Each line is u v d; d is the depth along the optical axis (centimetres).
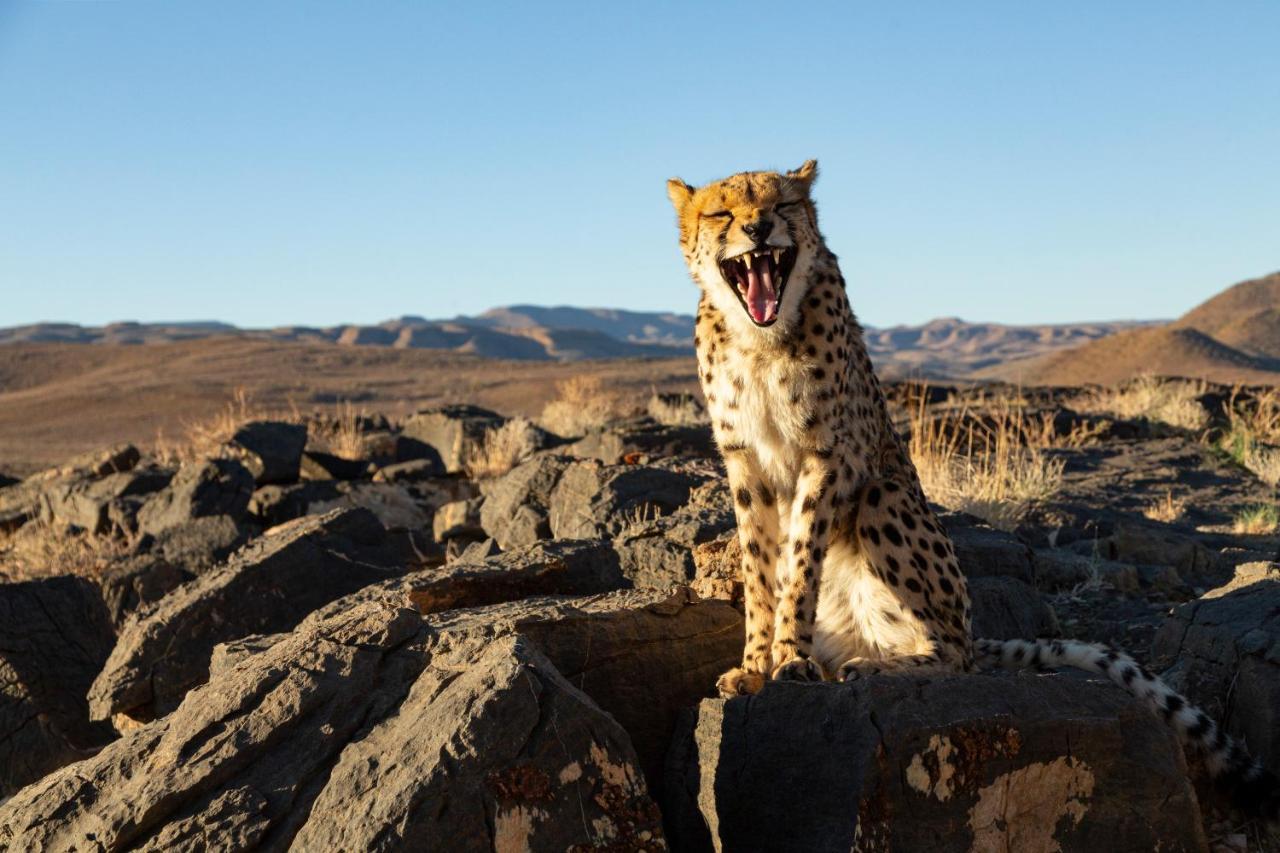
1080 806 367
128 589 891
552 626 439
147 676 692
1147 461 1281
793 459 495
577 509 830
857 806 347
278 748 365
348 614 459
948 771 354
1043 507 955
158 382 9775
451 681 371
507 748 328
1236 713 477
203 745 367
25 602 790
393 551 895
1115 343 13088
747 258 481
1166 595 708
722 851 380
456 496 1348
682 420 1692
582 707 344
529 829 324
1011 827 359
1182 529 930
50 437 6384
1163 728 384
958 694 370
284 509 1245
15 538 1317
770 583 496
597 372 9650
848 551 508
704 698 442
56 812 359
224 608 733
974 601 608
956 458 1168
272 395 8262
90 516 1280
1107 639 633
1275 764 448
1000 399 1734
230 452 1365
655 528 627
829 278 499
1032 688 379
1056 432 1512
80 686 774
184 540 1056
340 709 377
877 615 495
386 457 1589
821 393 480
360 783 335
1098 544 813
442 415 1644
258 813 340
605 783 338
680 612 482
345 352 12569
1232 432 1445
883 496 491
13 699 742
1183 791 376
